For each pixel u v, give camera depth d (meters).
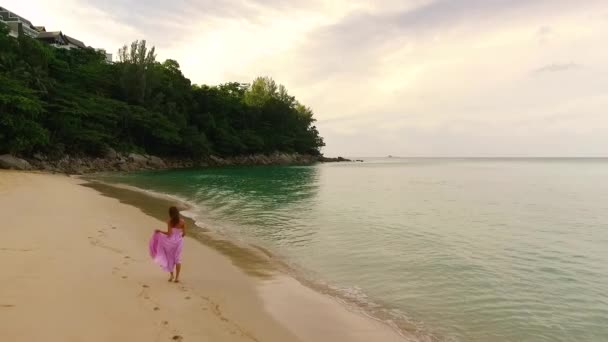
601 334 7.27
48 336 5.51
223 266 10.88
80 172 50.88
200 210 21.88
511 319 7.88
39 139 46.12
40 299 6.80
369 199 29.12
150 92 80.00
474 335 7.19
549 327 7.55
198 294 8.21
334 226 17.64
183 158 83.25
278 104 121.50
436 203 27.36
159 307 7.18
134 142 72.69
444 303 8.67
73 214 16.36
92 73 72.75
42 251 9.91
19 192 22.16
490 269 11.26
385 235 15.84
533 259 12.45
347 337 6.88
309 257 12.31
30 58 59.22
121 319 6.41
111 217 16.75
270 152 115.06
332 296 8.95
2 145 43.78
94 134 57.31
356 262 11.81
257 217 19.86
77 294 7.25
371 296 9.02
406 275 10.60
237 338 6.31
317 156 142.25
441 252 13.16
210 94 99.75
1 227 12.38
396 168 102.56
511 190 38.69
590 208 25.39
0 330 5.52
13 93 46.53
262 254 12.52
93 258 9.83
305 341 6.57
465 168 108.31
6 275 7.83
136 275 9.02
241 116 109.75
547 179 57.78
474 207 25.41
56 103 55.94
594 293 9.38
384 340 6.84
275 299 8.51
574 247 14.20
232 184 40.25
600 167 121.75
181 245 9.02
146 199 25.69
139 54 78.62
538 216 21.80
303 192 33.28
